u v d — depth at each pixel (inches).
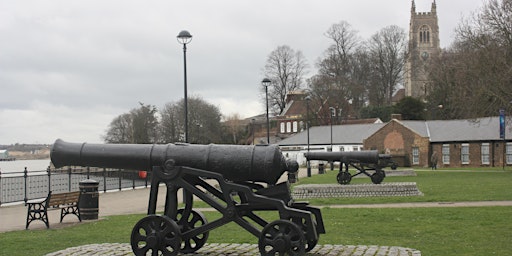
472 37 1599.4
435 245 431.8
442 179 1382.9
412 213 650.8
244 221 358.0
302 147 2871.6
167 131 3216.0
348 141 2738.7
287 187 372.2
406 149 2436.0
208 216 658.8
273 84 3646.7
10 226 607.8
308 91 3476.9
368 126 2802.7
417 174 1688.0
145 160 380.8
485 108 1551.4
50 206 590.9
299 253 334.6
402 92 4347.9
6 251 435.2
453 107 1738.4
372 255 371.6
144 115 3065.9
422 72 3941.9
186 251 396.2
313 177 1665.8
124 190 1230.9
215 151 374.3
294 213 349.7
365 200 868.0
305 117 3464.6
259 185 387.9
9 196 949.8
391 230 518.3
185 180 375.2
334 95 3415.4
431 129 2447.1
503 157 2080.5
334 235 491.2
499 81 1491.1
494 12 1560.0
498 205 730.2
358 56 3695.9
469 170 1950.1
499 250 406.6
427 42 4788.4
